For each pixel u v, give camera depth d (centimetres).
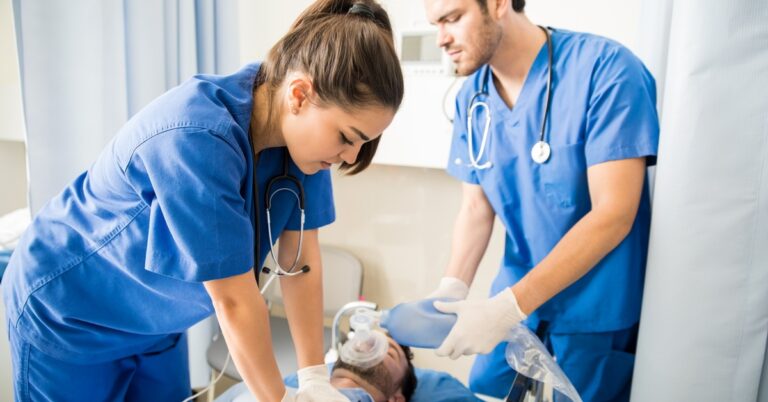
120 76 138
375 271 208
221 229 70
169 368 122
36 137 121
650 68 133
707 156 82
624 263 111
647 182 113
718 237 83
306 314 108
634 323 114
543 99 113
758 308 83
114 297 92
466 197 140
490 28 105
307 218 103
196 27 172
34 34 118
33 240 92
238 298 73
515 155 120
